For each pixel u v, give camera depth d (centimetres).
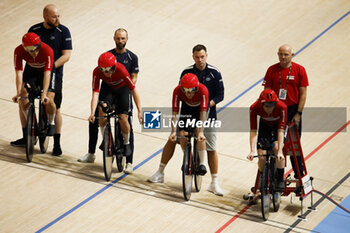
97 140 2553
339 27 3753
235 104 2945
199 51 2072
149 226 1962
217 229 1970
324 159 2498
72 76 3064
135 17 3700
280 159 1953
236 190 2252
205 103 2030
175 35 3553
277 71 2250
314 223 2044
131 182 2244
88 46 3347
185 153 2069
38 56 2200
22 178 2194
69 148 2467
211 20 3756
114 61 2052
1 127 2555
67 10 3684
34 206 2027
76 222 1955
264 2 4028
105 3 3816
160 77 3139
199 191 2230
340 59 3388
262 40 3578
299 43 3553
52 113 2309
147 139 2619
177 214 2048
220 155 2522
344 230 2016
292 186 2305
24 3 3706
